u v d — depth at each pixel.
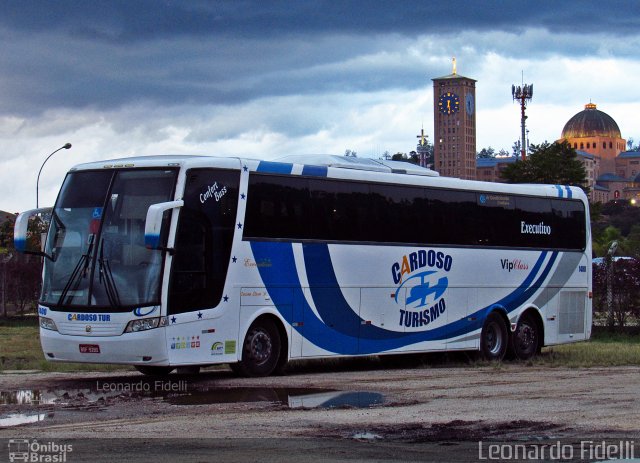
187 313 18.50
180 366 18.77
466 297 25.02
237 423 13.15
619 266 39.94
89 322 18.16
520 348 26.61
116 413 14.20
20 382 19.00
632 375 20.91
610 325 39.75
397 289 23.16
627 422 13.23
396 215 23.25
